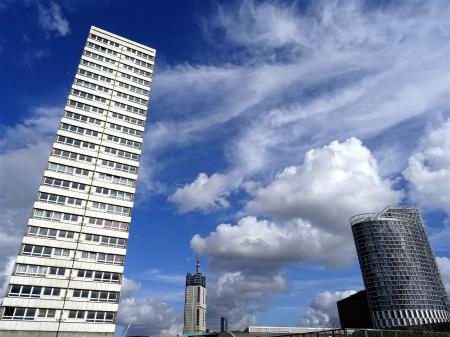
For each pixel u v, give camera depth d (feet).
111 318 219.82
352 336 142.00
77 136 263.90
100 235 239.91
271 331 232.94
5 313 197.67
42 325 202.39
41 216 229.04
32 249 218.18
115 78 301.22
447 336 180.86
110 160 266.98
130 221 253.85
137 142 284.82
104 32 316.40
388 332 154.20
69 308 212.43
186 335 245.24
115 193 257.96
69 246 228.22
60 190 241.55
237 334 220.02
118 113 287.89
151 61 327.67
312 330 240.73
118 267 235.81
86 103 279.08
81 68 291.17
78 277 222.48
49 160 247.29
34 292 208.33
